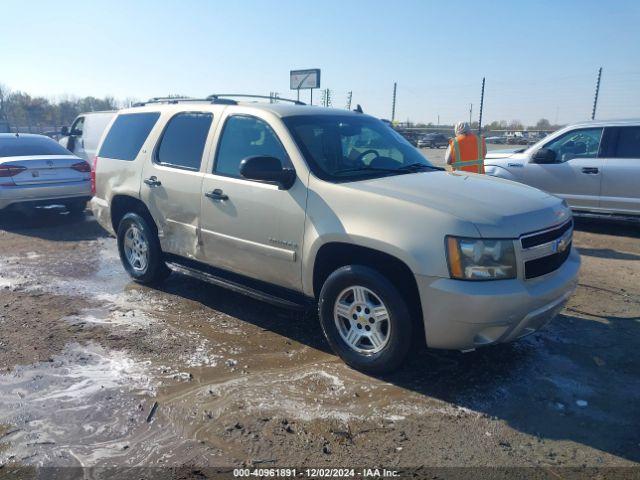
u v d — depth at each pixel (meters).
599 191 8.95
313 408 3.60
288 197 4.29
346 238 3.89
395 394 3.78
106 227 6.48
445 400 3.71
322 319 4.20
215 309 5.45
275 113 4.67
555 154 9.26
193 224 5.15
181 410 3.57
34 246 8.29
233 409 3.58
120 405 3.64
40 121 42.25
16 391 3.82
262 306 5.54
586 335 4.80
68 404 3.65
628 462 3.07
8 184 9.23
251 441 3.25
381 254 3.83
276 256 4.42
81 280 6.46
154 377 4.02
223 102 5.22
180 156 5.37
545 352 4.45
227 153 4.92
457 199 3.85
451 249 3.53
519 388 3.88
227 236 4.81
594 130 9.14
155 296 5.85
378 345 3.95
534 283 3.76
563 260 4.17
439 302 3.55
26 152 10.14
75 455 3.12
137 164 5.81
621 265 7.12
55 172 9.71
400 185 4.10
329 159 4.45
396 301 3.73
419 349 3.97
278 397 3.74
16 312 5.36
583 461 3.08
